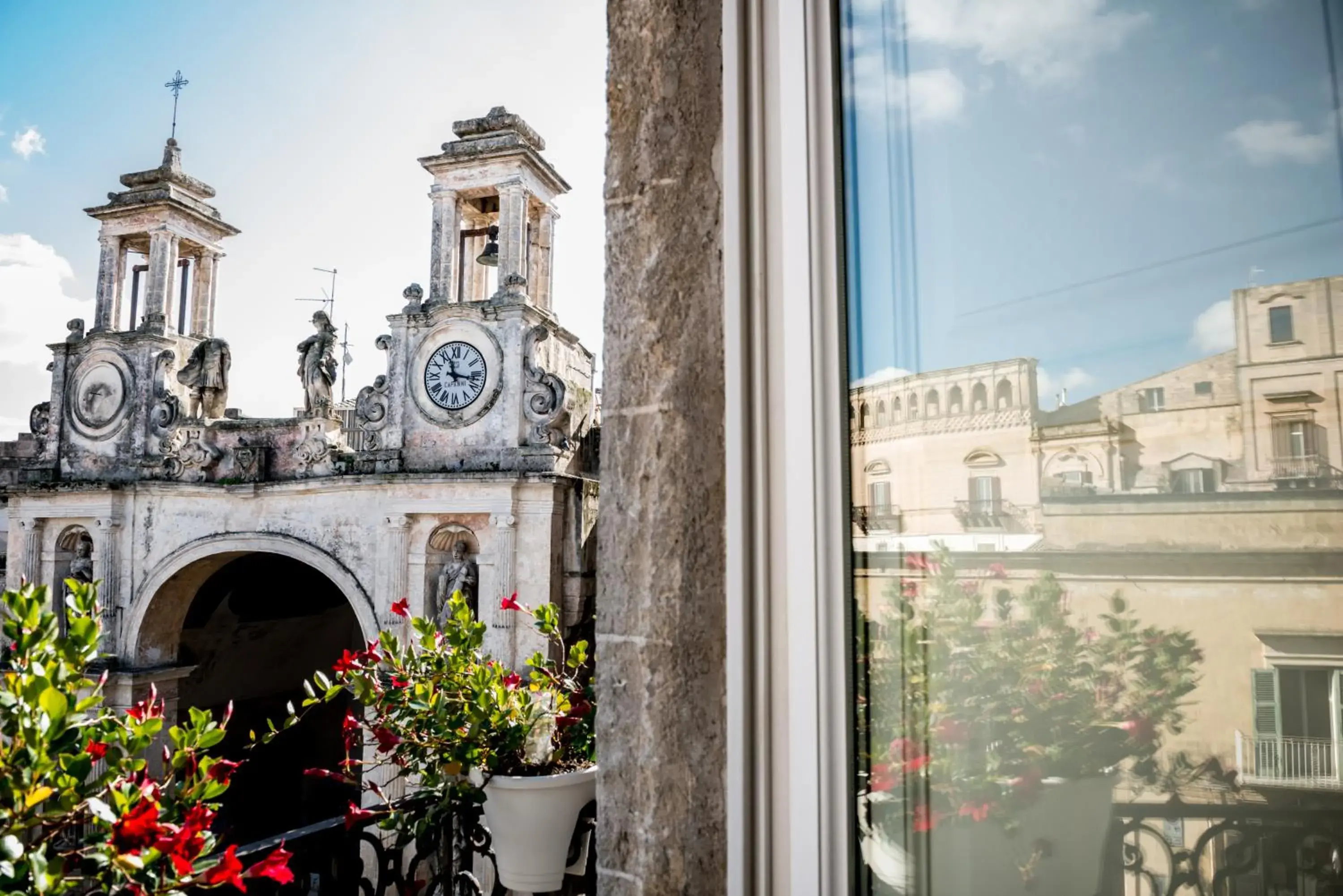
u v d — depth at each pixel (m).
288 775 24.95
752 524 1.58
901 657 1.41
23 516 21.36
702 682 1.62
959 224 1.39
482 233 20.73
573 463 18.95
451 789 2.84
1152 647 1.18
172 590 20.70
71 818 1.92
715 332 1.68
